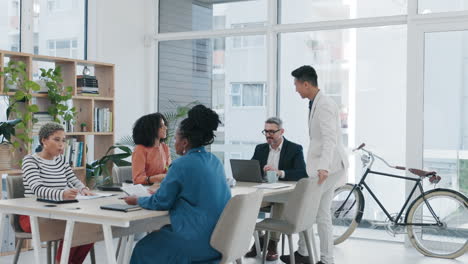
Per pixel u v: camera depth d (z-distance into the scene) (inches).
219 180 136.3
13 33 247.8
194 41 296.2
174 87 302.7
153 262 131.0
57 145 161.6
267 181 202.1
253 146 281.6
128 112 292.5
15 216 160.9
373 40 252.8
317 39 264.8
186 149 137.5
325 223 183.6
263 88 278.2
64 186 163.3
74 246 151.1
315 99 181.2
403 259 219.1
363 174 251.6
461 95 233.6
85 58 277.6
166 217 169.6
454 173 235.8
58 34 265.6
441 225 225.6
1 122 219.6
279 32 272.4
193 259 130.5
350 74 257.8
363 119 255.4
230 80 286.8
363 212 240.1
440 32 235.6
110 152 262.7
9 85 222.2
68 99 236.5
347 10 257.4
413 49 238.8
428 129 239.0
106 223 126.0
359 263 211.8
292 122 272.2
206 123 136.0
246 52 282.2
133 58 295.7
